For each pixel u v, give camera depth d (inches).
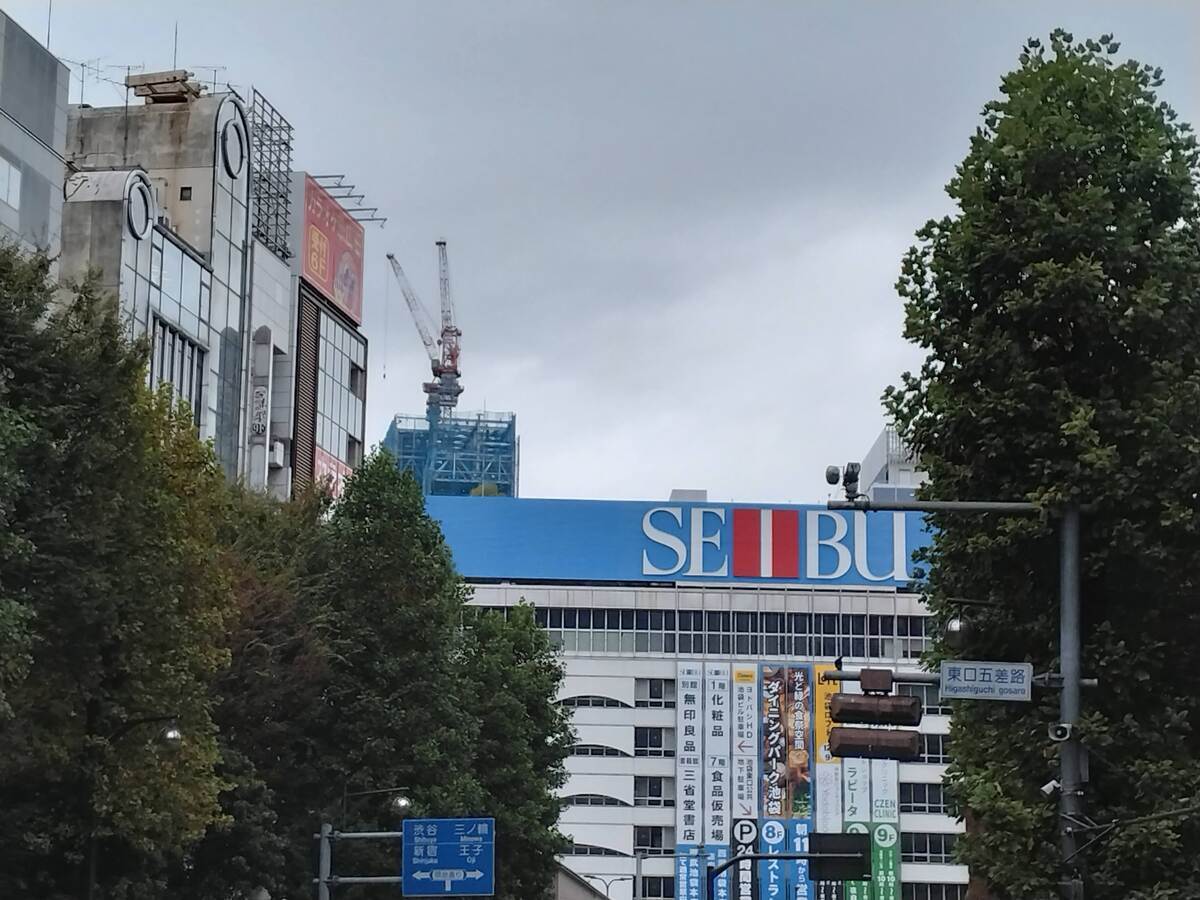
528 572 4867.1
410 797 2039.9
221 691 1919.3
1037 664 1071.0
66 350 1395.2
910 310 1112.8
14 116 2121.1
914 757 957.2
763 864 4584.2
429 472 7362.2
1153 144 1074.7
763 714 4699.8
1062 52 1138.0
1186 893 973.2
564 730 2723.9
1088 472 998.4
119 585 1434.5
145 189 2810.0
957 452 1088.8
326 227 3791.8
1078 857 932.6
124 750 1483.8
